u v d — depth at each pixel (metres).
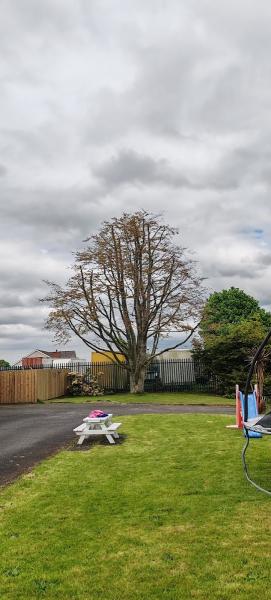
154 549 5.02
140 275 31.34
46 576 4.48
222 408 20.89
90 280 31.02
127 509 6.31
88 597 4.08
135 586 4.25
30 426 15.54
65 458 9.64
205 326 35.44
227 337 30.28
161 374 33.94
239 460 9.00
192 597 4.03
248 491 6.97
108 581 4.36
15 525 5.84
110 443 11.10
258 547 4.98
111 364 34.00
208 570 4.50
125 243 31.56
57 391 30.00
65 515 6.15
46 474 8.33
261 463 8.77
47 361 48.91
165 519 5.89
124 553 4.95
